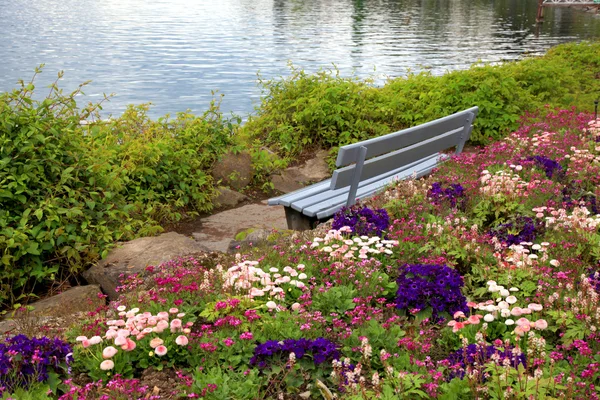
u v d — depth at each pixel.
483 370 3.60
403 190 6.91
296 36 37.03
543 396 3.30
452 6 61.12
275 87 12.39
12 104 6.94
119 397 3.51
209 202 8.88
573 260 5.15
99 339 3.87
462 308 4.56
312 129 11.32
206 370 3.91
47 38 34.59
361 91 11.78
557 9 57.84
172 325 4.05
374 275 5.06
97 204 6.88
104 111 18.55
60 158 6.85
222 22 44.88
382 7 59.62
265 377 3.82
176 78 23.73
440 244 5.59
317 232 6.05
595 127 9.29
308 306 4.66
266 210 8.88
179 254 6.20
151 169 8.36
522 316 4.40
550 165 7.57
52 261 6.44
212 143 9.59
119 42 33.75
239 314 4.41
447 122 8.00
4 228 6.07
